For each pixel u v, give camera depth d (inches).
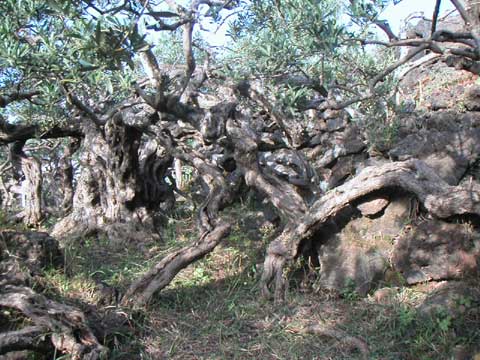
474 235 229.0
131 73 268.5
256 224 369.1
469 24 127.5
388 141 310.3
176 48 368.5
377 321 225.5
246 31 230.8
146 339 226.7
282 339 224.5
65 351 189.8
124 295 247.6
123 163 390.6
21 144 433.1
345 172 335.6
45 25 200.1
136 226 392.5
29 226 422.9
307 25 158.9
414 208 251.1
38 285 225.8
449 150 304.5
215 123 279.1
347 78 243.9
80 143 482.0
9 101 259.6
